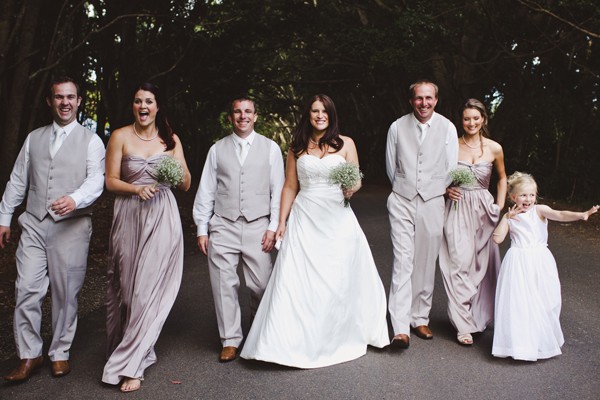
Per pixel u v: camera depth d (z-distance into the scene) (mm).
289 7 21500
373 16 22109
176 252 4562
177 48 21406
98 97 20547
